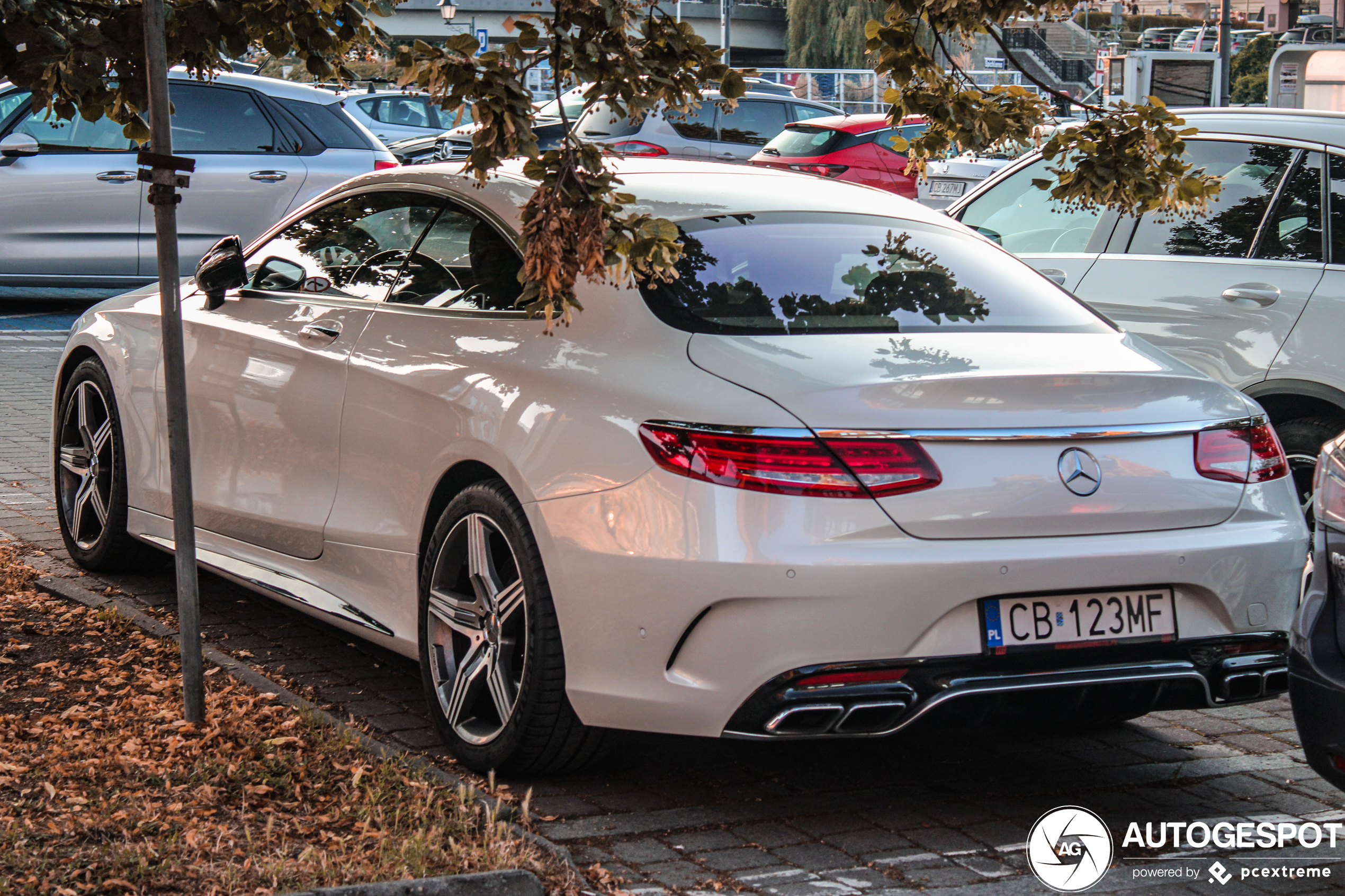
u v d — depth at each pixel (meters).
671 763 4.10
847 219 4.43
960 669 3.38
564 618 3.59
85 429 5.88
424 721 4.37
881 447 3.35
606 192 3.35
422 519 4.15
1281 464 3.83
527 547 3.69
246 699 4.23
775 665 3.31
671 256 3.40
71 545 5.98
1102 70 31.12
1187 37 45.53
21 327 12.95
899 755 4.27
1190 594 3.58
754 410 3.40
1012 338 3.90
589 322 3.86
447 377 4.12
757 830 3.64
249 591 5.76
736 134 20.88
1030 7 4.43
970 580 3.35
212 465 5.20
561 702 3.68
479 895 3.01
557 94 3.30
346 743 3.91
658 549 3.39
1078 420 3.51
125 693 4.29
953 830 3.70
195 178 12.54
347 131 13.31
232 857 3.17
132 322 5.72
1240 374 6.00
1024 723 3.57
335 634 5.25
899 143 4.75
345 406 4.52
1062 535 3.45
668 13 3.42
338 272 4.93
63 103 4.36
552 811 3.72
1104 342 4.02
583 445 3.60
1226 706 3.72
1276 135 6.20
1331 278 5.86
